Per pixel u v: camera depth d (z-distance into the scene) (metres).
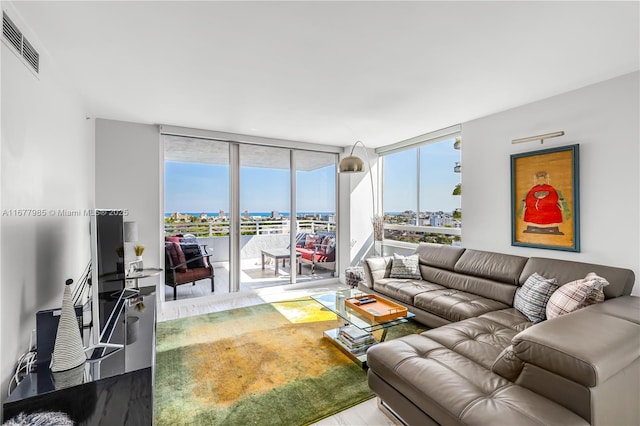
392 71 2.50
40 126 1.92
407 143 4.92
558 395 1.33
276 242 5.04
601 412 1.26
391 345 1.98
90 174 3.44
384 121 3.92
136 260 3.66
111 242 2.17
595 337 1.44
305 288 5.20
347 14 1.76
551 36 1.99
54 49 2.08
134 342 1.85
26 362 1.58
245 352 2.80
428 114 3.63
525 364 1.48
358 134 4.60
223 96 3.03
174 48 2.12
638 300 2.17
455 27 1.89
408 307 3.39
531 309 2.53
